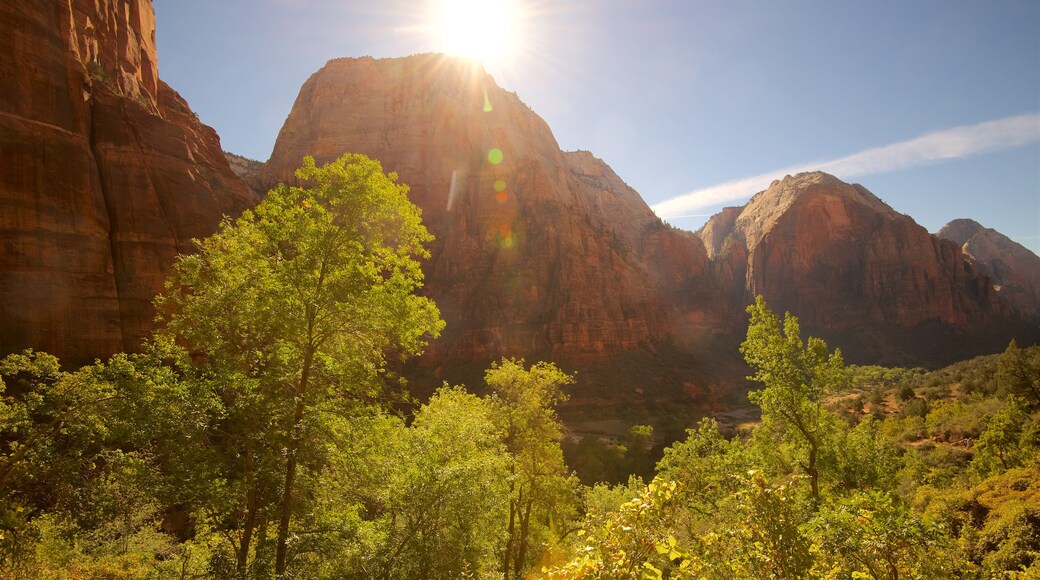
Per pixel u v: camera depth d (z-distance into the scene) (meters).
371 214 13.25
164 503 12.26
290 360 13.45
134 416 11.89
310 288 12.45
